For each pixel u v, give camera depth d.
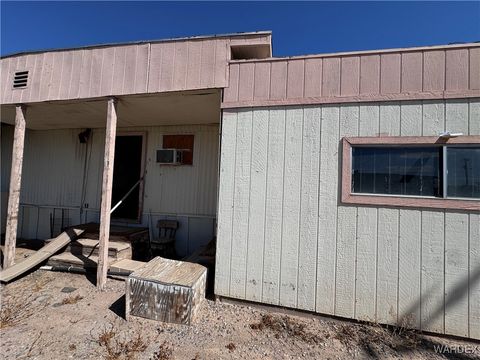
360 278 2.70
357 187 2.78
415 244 2.57
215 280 3.09
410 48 2.67
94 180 5.82
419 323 2.54
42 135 6.19
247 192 3.06
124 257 4.28
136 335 2.43
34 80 3.95
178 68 3.38
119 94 3.56
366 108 2.76
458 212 2.49
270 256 2.95
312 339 2.44
